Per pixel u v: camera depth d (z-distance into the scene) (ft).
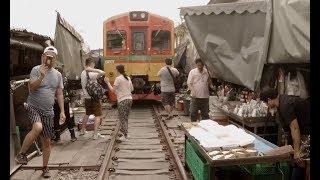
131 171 22.86
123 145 29.96
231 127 17.72
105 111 51.08
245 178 16.15
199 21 22.75
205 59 23.29
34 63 34.27
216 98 31.73
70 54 38.50
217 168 17.61
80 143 29.78
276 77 20.39
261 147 16.46
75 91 50.34
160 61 54.49
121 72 30.58
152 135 34.27
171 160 24.97
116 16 54.39
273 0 18.45
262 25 20.72
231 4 21.56
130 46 54.19
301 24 16.24
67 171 22.43
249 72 21.11
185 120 41.55
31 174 21.48
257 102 23.88
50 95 19.81
